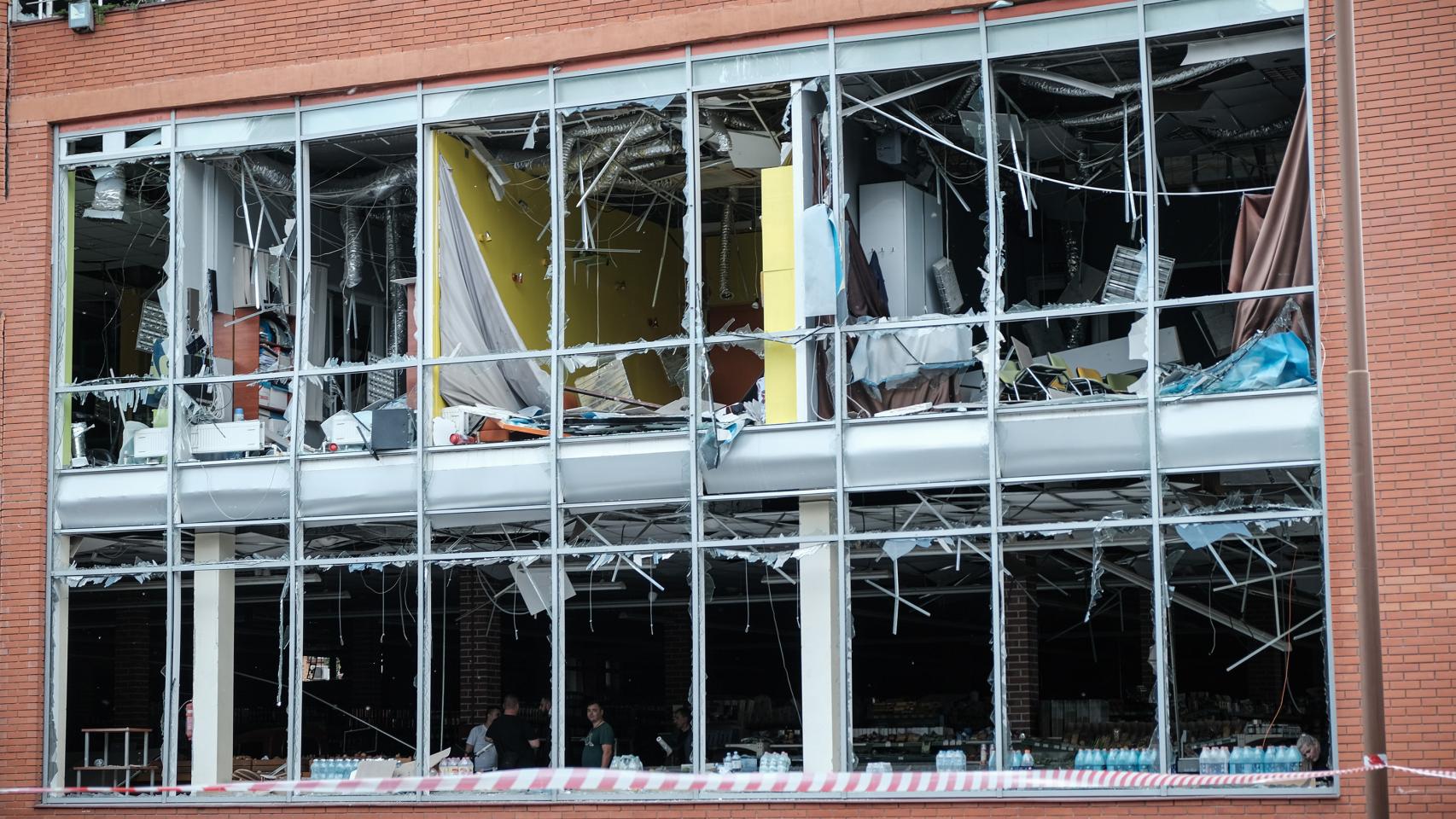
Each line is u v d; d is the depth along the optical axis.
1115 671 61.81
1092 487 35.94
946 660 66.44
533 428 37.00
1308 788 29.50
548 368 41.84
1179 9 31.98
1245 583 32.94
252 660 63.69
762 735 51.41
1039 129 39.78
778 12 34.25
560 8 35.88
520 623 57.50
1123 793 30.56
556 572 34.84
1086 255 46.66
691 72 35.03
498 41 36.16
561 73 35.94
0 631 37.97
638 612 55.56
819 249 33.75
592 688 63.94
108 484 38.09
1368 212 30.44
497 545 42.16
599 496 35.00
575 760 58.81
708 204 49.62
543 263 42.94
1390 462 29.70
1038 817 30.98
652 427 36.31
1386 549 29.53
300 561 36.59
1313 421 30.61
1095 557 32.81
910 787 31.64
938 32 33.47
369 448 36.50
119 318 53.78
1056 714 49.22
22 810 37.16
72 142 39.47
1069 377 36.41
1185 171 44.78
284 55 37.75
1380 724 22.09
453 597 54.72
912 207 37.66
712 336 34.53
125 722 53.88
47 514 38.19
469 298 39.00
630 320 48.25
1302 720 47.88
